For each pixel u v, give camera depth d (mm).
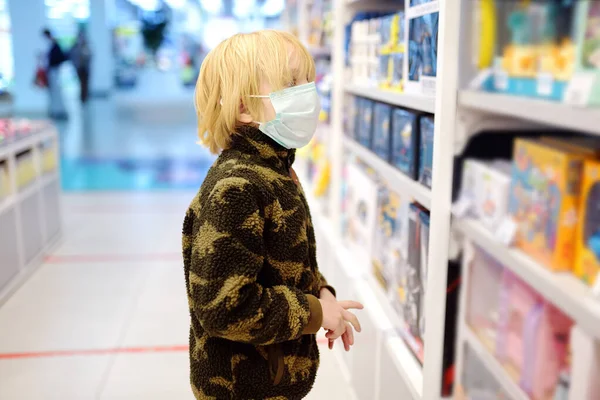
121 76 18609
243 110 1387
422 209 2053
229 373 1359
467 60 1482
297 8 5426
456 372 1640
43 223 4699
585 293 1077
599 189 1082
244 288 1231
